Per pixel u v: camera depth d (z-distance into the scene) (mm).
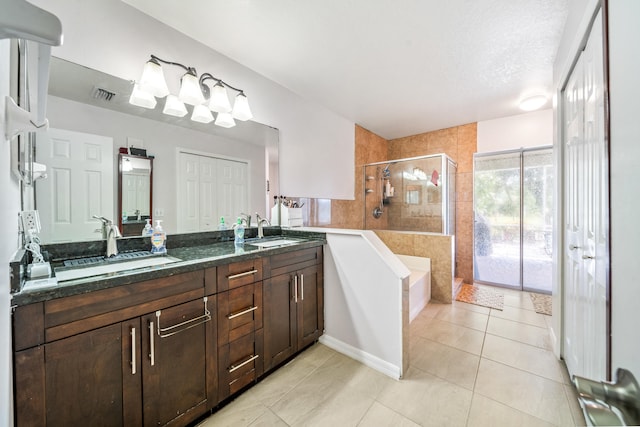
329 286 2041
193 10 1576
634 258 625
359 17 1620
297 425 1297
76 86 1378
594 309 1193
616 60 714
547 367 1731
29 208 1212
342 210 3406
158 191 1700
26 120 649
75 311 933
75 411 935
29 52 570
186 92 1663
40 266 992
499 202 3527
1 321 584
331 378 1649
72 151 1367
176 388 1208
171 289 1190
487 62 2115
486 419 1322
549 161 3201
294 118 2648
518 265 3424
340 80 2418
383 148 4348
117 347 1032
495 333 2213
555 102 1867
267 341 1633
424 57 2051
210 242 1965
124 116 1551
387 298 1702
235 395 1498
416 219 3496
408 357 1723
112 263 1333
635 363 610
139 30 1585
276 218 2443
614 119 726
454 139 3805
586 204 1297
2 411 598
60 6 1326
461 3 1511
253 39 1842
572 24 1477
